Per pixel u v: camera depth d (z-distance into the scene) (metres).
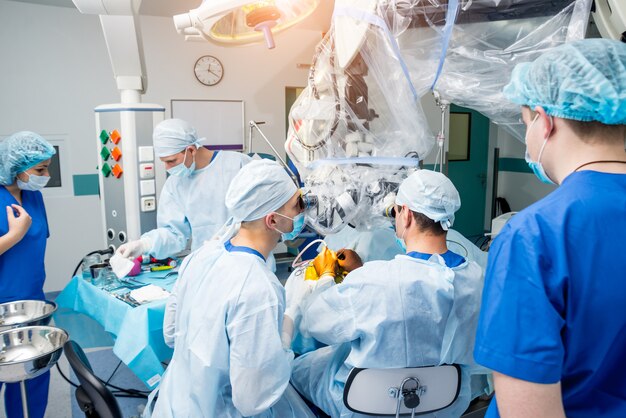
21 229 1.71
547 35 1.24
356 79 1.29
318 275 1.53
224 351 1.11
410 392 1.19
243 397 1.08
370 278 1.16
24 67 3.58
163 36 3.99
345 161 1.32
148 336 1.66
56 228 3.86
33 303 1.74
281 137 4.61
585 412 0.76
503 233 0.78
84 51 3.75
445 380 1.23
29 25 3.55
